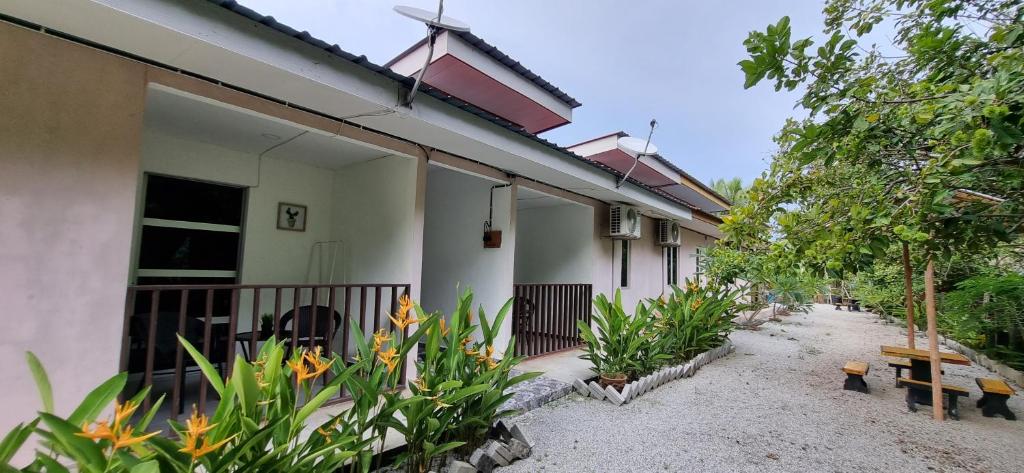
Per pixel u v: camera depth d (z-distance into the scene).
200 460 1.42
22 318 2.09
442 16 3.16
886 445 3.41
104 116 2.33
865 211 2.59
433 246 6.18
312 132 3.59
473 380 2.75
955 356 4.49
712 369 5.86
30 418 2.10
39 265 2.13
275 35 2.36
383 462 2.74
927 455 3.23
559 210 7.16
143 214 4.02
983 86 2.02
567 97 7.23
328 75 2.61
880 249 2.61
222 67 2.41
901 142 2.67
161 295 4.14
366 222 4.70
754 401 4.44
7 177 2.05
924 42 2.55
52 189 2.17
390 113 3.04
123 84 2.40
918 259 3.93
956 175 2.32
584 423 3.63
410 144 4.08
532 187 5.61
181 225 4.27
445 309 5.92
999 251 5.08
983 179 2.47
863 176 3.18
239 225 4.63
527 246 7.53
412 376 4.07
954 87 2.27
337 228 5.12
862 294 12.52
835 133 2.71
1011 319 6.01
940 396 4.05
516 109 7.17
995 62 2.23
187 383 3.97
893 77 3.18
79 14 1.91
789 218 3.14
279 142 4.15
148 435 1.26
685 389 4.80
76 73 2.24
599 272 6.89
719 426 3.68
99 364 2.29
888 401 4.59
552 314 6.03
